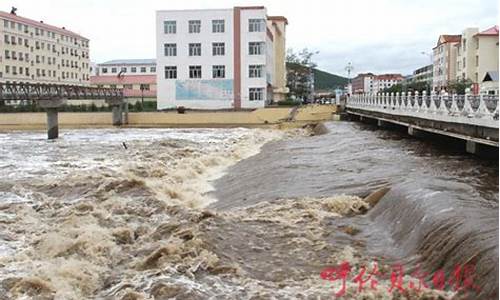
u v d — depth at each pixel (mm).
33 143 39469
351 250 11430
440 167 20062
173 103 66438
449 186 14625
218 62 65625
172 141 37938
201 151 31594
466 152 24328
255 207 15352
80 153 31922
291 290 9359
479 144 21844
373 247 11664
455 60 84625
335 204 14703
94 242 12281
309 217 13945
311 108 60125
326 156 26062
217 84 65750
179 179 22406
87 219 14656
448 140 28641
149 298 9164
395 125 41844
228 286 9586
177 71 66188
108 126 57438
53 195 18828
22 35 84438
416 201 12461
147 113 57781
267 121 57719
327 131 42938
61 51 96000
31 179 21516
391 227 12570
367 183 16984
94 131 52781
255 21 64938
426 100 27609
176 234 12398
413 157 23609
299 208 14773
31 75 86875
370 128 44219
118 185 18969
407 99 32625
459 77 78625
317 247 11688
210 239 11859
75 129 55781
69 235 12945
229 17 65125
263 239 12234
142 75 107562
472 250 8984
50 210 16500
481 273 8406
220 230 12750
